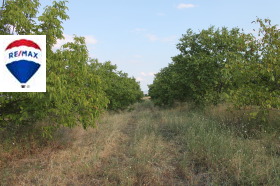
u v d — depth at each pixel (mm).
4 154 5016
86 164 4582
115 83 15164
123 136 7340
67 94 5117
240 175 3895
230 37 9992
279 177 3711
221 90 10664
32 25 4996
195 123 7473
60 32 5168
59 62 4809
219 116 8367
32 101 5043
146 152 5301
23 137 5883
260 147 5039
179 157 5051
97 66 14945
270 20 6125
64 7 5266
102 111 6199
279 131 5984
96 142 6238
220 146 5062
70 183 3986
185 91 12359
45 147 5719
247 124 6777
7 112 5457
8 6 4695
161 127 8281
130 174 4164
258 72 6012
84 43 5488
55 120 5422
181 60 11586
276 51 5793
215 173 4121
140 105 24125
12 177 4121
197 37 11352
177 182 4047
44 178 4055
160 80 15258
